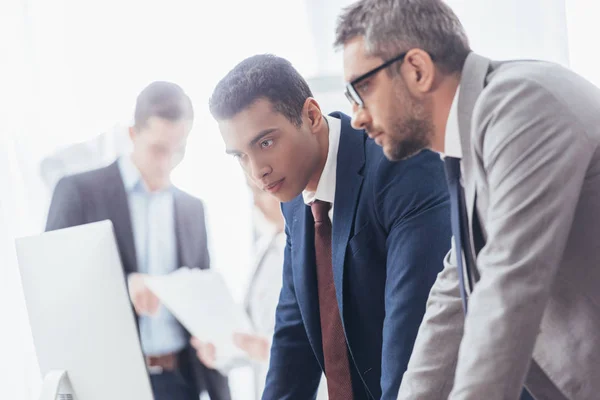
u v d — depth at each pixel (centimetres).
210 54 210
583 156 104
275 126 158
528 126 104
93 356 141
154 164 210
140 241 207
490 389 100
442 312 131
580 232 112
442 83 128
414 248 147
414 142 133
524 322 100
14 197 217
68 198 209
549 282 101
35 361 218
